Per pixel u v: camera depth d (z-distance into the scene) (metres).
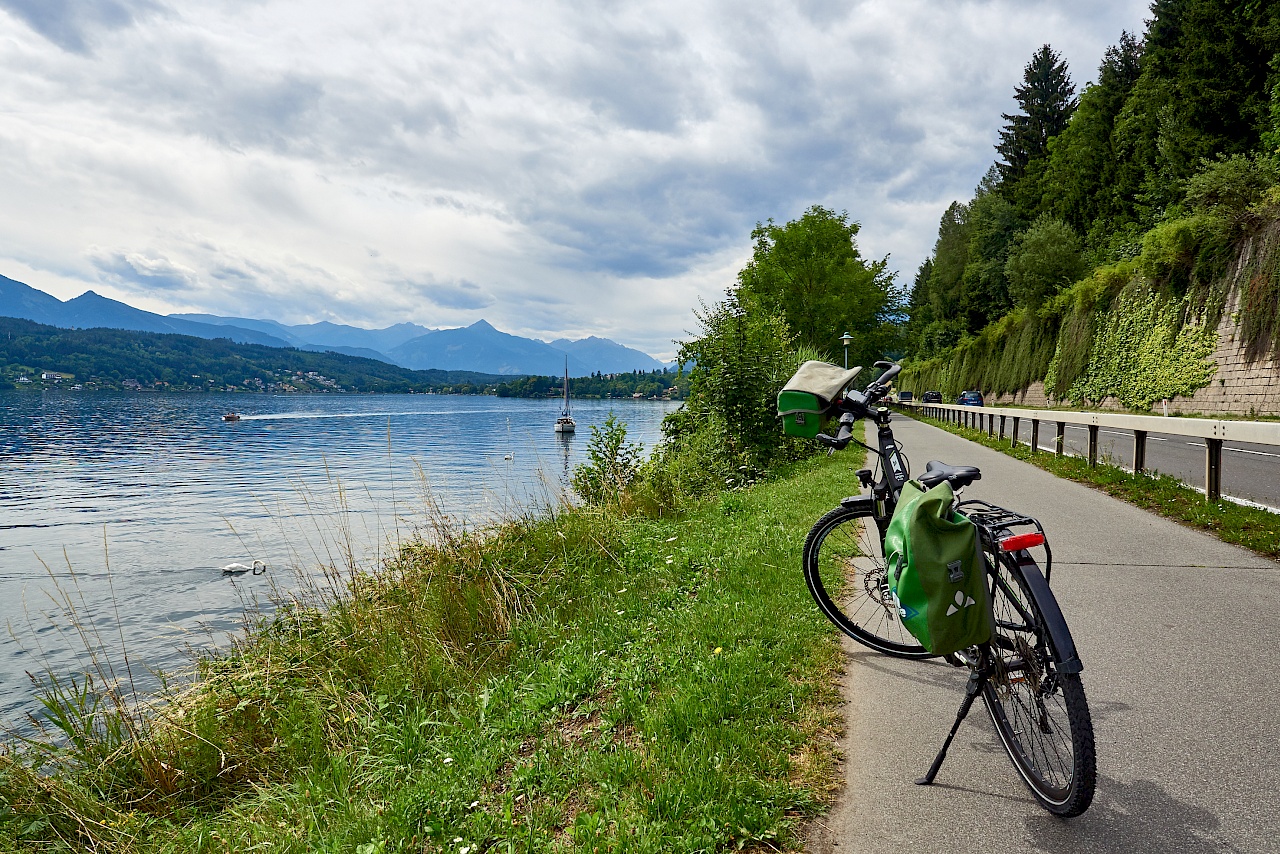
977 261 71.38
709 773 2.90
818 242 49.12
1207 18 36.25
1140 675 3.69
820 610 4.82
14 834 3.77
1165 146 39.75
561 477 11.66
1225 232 25.11
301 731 4.42
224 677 5.44
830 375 4.05
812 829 2.60
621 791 2.92
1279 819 2.50
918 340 101.12
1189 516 7.48
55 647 11.24
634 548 7.34
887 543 3.01
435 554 7.37
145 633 11.62
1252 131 35.09
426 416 135.25
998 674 2.81
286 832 3.15
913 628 2.73
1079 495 9.41
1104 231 51.69
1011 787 2.80
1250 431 7.12
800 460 16.84
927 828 2.56
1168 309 28.88
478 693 4.33
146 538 21.69
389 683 4.72
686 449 14.36
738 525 8.08
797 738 3.20
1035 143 72.31
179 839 3.48
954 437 22.86
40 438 76.62
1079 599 4.94
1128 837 2.45
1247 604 4.70
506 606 5.88
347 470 36.41
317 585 7.36
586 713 3.76
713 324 17.06
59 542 21.66
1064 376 38.44
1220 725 3.15
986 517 2.88
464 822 2.85
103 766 4.35
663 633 4.78
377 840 2.81
